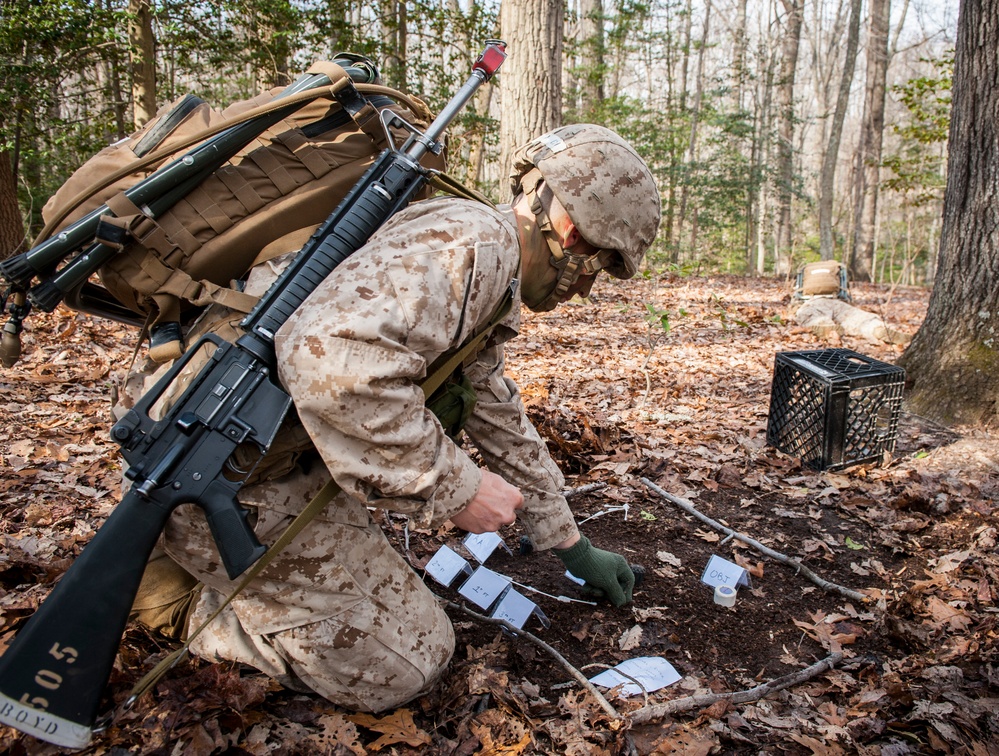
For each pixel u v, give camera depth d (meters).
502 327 1.79
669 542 2.91
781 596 2.57
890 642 2.32
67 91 13.62
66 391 4.33
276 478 1.63
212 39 12.37
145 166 1.53
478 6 14.88
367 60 1.83
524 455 2.12
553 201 1.73
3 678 1.32
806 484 3.49
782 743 1.84
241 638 1.84
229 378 1.44
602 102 20.30
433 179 1.63
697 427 4.31
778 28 28.92
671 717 1.91
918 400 4.50
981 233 4.28
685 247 27.61
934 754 1.82
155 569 1.92
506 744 1.75
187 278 1.55
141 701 1.75
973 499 3.35
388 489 1.46
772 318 8.38
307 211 1.62
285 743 1.70
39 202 12.01
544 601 2.46
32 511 2.73
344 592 1.69
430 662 1.83
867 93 25.92
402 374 1.40
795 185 27.27
